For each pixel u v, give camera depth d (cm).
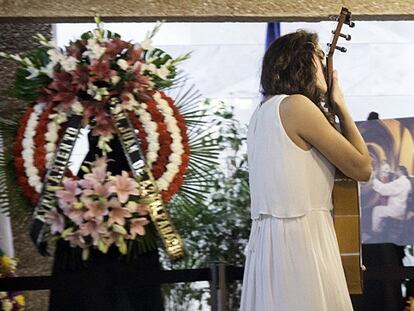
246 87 576
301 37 374
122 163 424
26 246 520
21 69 426
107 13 489
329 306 357
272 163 362
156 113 425
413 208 479
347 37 390
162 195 418
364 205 480
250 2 498
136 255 424
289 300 355
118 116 416
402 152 481
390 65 587
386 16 507
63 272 422
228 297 468
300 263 355
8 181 424
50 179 410
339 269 363
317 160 364
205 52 575
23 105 504
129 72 411
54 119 417
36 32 523
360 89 587
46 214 405
